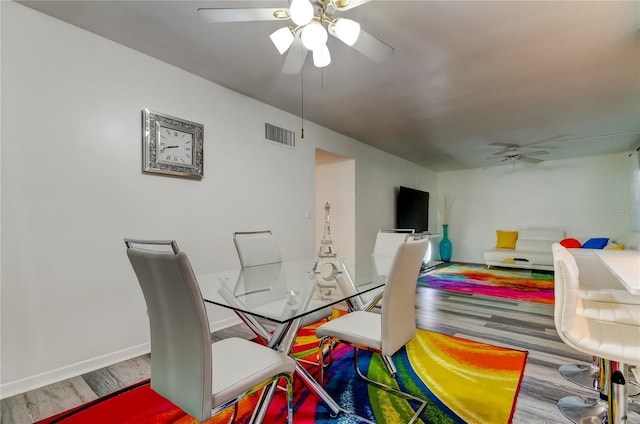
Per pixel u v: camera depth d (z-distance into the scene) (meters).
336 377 2.03
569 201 6.41
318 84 2.96
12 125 1.88
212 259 2.93
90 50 2.19
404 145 5.36
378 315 1.96
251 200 3.30
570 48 2.30
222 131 3.03
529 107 3.53
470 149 5.61
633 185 5.57
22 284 1.92
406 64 2.55
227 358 1.36
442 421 1.58
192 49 2.38
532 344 2.56
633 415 1.63
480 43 2.24
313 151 4.12
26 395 1.85
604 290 1.88
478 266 6.89
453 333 2.82
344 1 1.54
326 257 3.07
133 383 1.99
